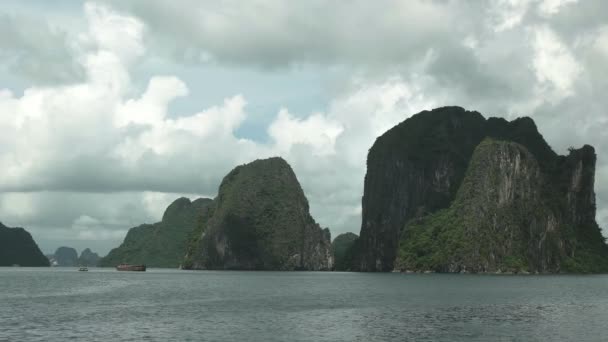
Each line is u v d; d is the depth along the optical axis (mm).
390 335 52969
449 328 57062
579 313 70062
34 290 115750
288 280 170250
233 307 78188
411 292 110688
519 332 54438
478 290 117250
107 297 96000
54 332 54406
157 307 78062
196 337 51969
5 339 50500
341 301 88562
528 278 187250
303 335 53094
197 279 176875
